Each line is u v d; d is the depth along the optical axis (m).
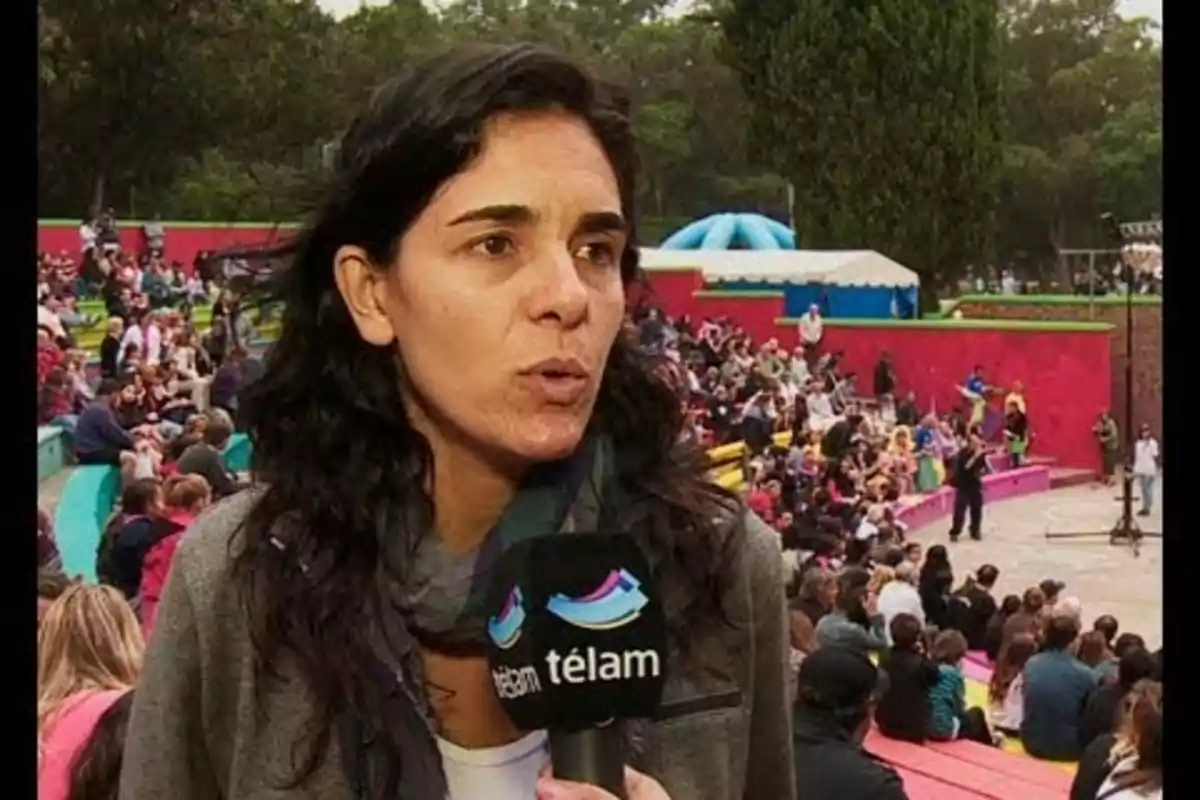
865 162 50.94
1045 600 19.52
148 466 16.69
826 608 15.52
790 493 27.39
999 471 41.41
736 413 36.25
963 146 50.94
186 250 43.91
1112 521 37.00
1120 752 8.42
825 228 51.78
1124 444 37.62
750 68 53.03
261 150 53.50
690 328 44.41
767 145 52.72
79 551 16.16
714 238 52.50
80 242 39.53
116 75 49.81
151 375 24.20
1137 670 13.05
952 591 23.12
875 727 13.81
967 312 50.22
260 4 53.00
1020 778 12.78
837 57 51.06
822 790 6.37
